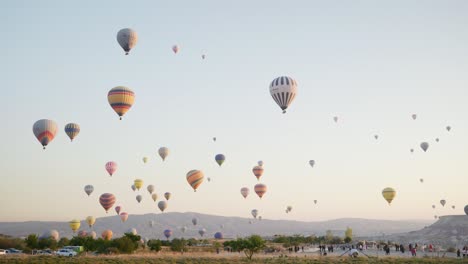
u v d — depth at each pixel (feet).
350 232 475.31
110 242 257.34
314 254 232.94
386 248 232.12
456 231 463.42
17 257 191.11
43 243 302.66
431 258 192.13
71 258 188.34
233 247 198.18
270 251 271.49
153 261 174.19
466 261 175.11
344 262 169.07
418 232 505.25
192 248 321.93
